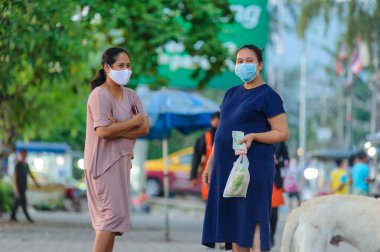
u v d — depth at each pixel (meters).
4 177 52.34
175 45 38.09
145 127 15.69
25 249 25.00
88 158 15.57
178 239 32.47
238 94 15.04
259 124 14.76
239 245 14.55
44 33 31.44
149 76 36.66
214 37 36.31
